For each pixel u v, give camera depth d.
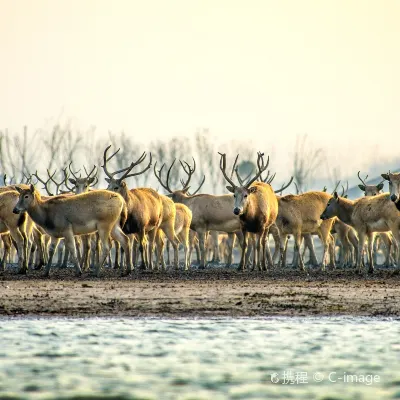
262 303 79.62
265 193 121.88
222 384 49.44
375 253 171.50
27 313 73.44
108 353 57.53
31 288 89.06
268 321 70.44
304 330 66.19
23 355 56.75
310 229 128.62
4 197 107.44
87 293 85.25
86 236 116.69
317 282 98.94
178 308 76.50
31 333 64.56
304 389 48.50
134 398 46.06
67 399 45.75
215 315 73.25
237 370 52.72
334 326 68.00
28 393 47.00
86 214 101.00
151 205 118.38
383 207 110.19
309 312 74.88
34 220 101.31
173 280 100.69
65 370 52.59
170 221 129.50
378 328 67.12
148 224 118.44
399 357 56.41
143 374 51.66
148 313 73.94
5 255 124.50
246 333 64.81
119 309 75.75
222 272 119.44
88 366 53.69
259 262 124.12
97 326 67.69
